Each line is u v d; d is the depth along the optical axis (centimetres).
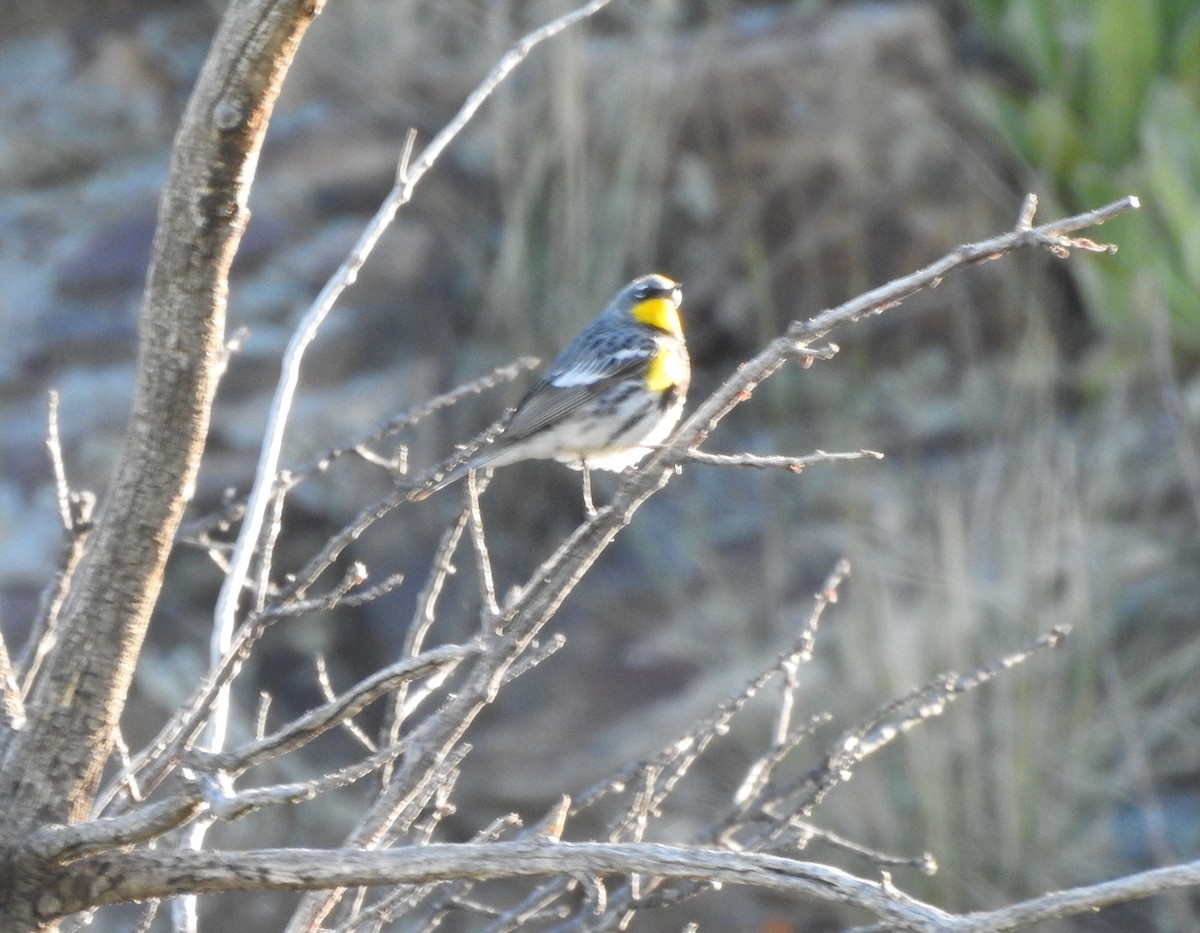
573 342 898
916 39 1595
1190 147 1383
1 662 401
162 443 380
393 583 424
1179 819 1132
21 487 1312
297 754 1204
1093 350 1479
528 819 1171
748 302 1522
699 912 1105
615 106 1492
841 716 1121
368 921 434
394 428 532
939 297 1511
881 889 319
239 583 468
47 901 365
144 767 435
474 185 1540
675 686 1218
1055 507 1169
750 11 1666
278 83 361
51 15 1795
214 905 1080
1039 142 1481
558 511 1373
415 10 1633
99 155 1653
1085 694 1115
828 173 1543
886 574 1201
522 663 423
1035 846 1065
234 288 1475
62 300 1486
